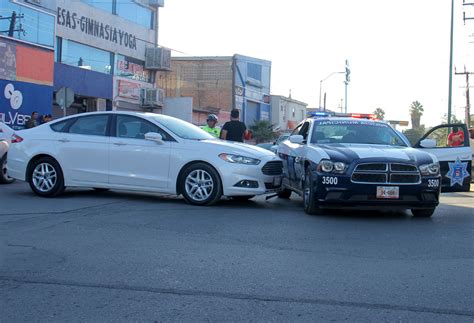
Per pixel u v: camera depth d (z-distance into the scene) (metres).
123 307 4.30
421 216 8.70
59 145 9.81
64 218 7.76
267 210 9.06
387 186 8.00
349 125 9.76
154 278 5.02
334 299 4.54
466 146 9.78
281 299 4.52
